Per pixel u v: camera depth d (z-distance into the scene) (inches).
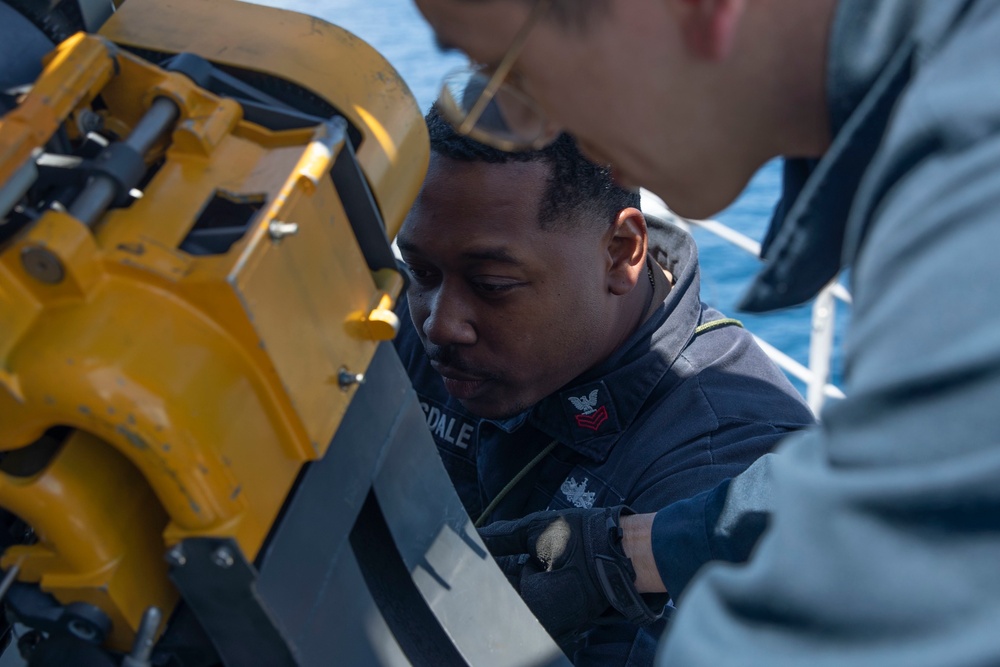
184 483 24.5
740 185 25.3
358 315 30.6
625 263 50.5
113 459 26.4
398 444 34.1
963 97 17.1
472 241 46.3
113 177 25.7
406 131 33.9
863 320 17.9
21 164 24.7
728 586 19.1
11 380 23.7
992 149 16.4
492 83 24.0
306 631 28.6
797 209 23.0
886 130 20.8
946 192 16.8
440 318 48.7
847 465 17.2
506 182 45.6
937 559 15.7
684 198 25.8
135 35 32.9
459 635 34.9
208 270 25.0
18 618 27.0
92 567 26.0
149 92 28.5
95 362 23.6
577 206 46.9
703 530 42.1
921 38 19.6
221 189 27.8
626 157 25.0
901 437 16.3
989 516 15.4
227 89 31.3
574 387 52.5
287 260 26.9
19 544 28.3
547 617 43.4
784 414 53.4
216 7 34.1
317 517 29.3
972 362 15.5
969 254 16.1
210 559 25.4
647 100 23.3
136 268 24.7
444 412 58.2
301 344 27.4
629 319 53.1
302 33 33.5
